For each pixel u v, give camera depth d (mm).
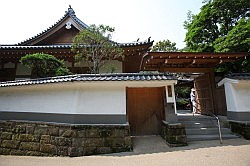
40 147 6664
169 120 6797
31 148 6859
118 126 6289
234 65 10906
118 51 10266
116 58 12188
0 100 8477
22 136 7211
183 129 6488
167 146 6328
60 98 6965
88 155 5910
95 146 6051
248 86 7875
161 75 6922
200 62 9344
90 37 9297
